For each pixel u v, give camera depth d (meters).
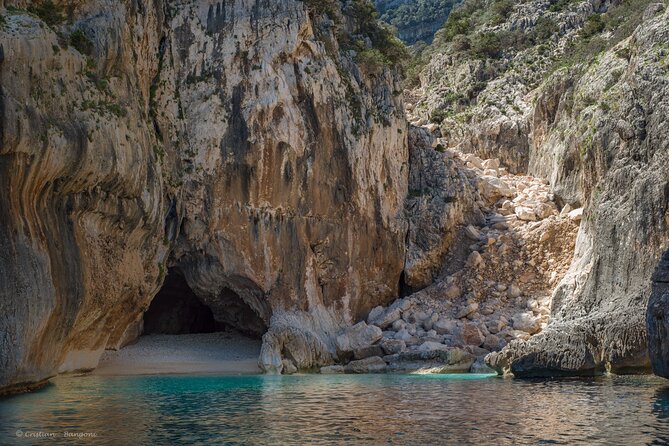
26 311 22.64
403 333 40.19
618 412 21.03
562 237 44.88
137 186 31.62
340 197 42.38
